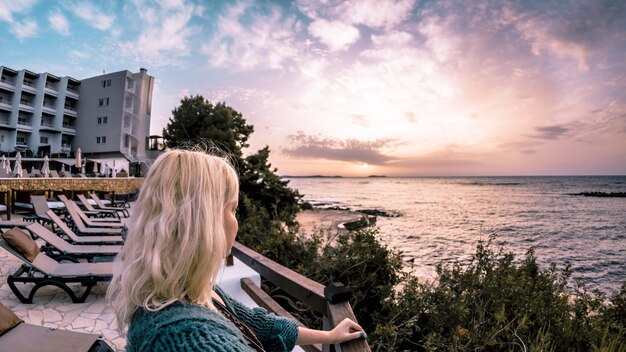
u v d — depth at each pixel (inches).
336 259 184.1
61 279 166.1
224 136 576.4
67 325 146.7
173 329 20.4
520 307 135.9
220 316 23.7
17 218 433.1
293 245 208.1
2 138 1980.8
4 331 90.6
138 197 25.7
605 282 482.9
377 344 137.1
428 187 5915.4
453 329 127.2
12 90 1995.6
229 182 28.4
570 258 670.5
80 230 280.4
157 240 23.0
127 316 23.8
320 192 4222.4
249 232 250.4
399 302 149.0
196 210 24.5
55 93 2075.5
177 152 27.3
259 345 32.8
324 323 68.1
